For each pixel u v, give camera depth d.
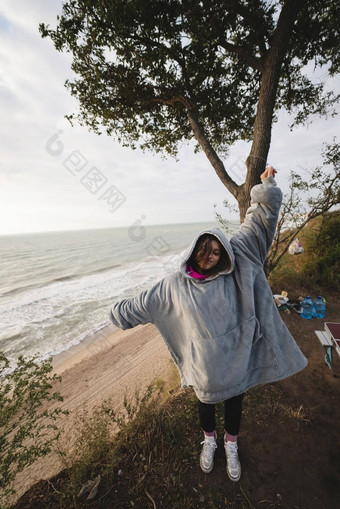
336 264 5.48
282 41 2.71
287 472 1.65
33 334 8.58
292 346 1.39
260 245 1.40
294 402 2.26
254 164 2.83
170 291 1.35
